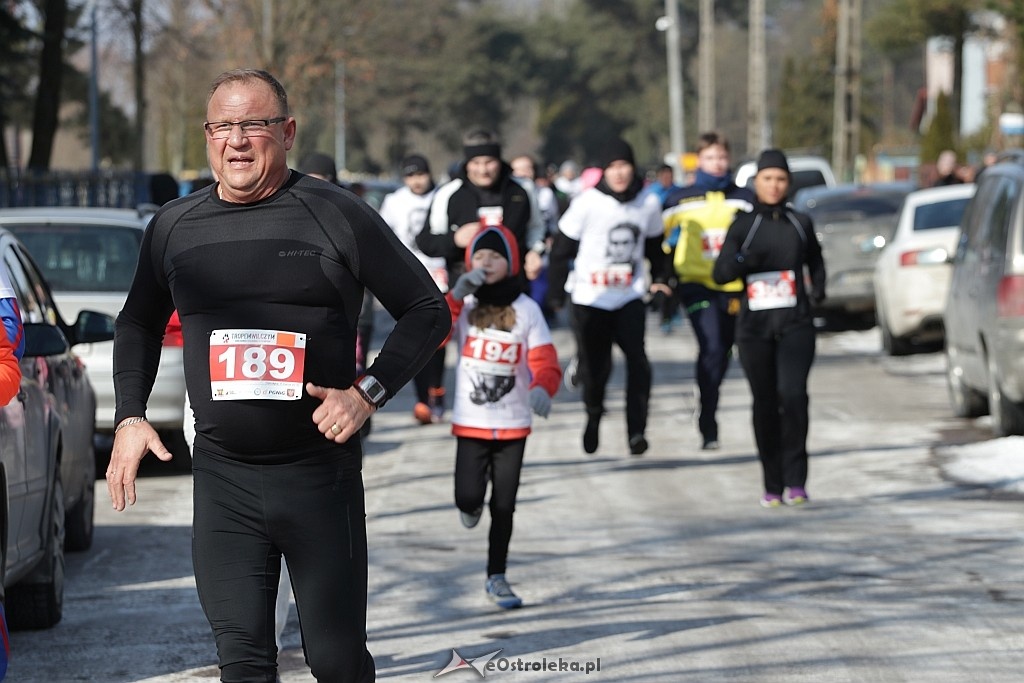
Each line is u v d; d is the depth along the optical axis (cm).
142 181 8481
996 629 1828
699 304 3194
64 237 3150
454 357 5347
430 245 3025
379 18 15062
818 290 2639
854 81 12244
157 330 1211
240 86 1143
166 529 2577
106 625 1933
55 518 1923
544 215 5178
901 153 14612
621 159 2911
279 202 1152
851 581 2083
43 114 8756
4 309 1328
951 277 3731
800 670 1666
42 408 1894
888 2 14012
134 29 11294
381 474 3048
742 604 1967
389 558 2286
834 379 4562
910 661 1697
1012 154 3469
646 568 2184
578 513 2609
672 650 1755
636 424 2945
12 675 1697
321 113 19138
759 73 14950
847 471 2994
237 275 1138
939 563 2183
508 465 1975
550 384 1944
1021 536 2361
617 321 2934
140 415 1180
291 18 12850
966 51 17775
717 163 3170
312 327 1143
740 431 3597
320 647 1164
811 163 7950
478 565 2234
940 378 4538
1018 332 3078
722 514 2584
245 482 1151
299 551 1159
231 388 1132
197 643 1839
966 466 2992
